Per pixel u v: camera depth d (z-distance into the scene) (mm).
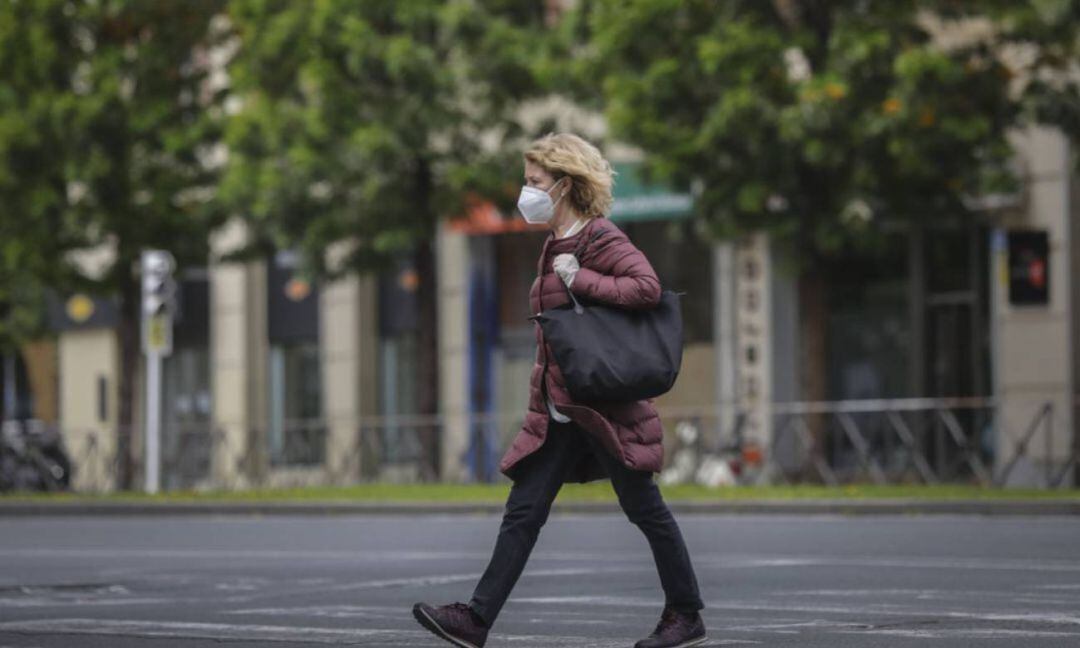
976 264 59625
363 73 59156
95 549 37031
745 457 54125
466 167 59719
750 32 50406
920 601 22969
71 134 64625
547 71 57375
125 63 65750
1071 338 57344
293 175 59969
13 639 20531
